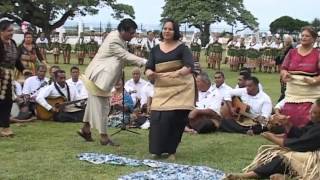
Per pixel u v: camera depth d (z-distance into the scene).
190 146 8.64
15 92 10.73
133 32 8.25
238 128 9.93
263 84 19.75
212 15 41.72
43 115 10.89
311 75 7.37
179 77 7.54
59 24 36.66
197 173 6.67
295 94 7.46
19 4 34.53
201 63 29.78
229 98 10.14
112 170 6.89
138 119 10.41
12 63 8.88
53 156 7.61
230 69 26.47
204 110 9.91
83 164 7.16
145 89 10.75
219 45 26.94
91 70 8.35
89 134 8.79
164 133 7.60
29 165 7.06
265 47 27.05
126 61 8.19
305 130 6.45
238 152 8.23
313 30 7.39
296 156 6.25
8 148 8.12
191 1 42.50
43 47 29.33
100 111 8.40
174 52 7.57
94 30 48.53
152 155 7.81
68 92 11.00
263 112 9.97
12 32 8.74
